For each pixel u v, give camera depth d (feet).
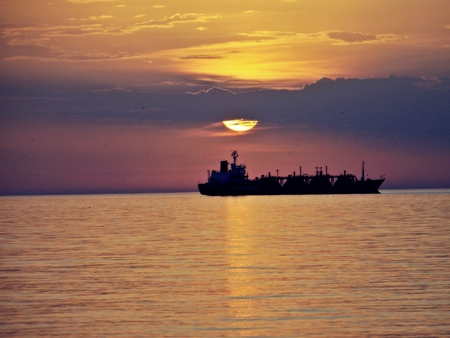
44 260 336.70
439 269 289.53
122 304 222.69
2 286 257.34
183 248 386.93
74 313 210.18
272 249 375.66
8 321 200.85
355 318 200.03
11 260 337.72
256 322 197.26
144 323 197.36
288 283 258.37
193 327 192.54
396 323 194.08
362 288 245.86
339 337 180.75
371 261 317.63
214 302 224.53
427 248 372.58
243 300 227.20
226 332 187.01
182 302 224.94
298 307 215.31
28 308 217.56
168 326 193.77
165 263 319.47
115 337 183.11
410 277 269.03
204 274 282.97
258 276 276.00
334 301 223.51
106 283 262.67
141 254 358.43
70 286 256.52
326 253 352.69
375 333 183.93
